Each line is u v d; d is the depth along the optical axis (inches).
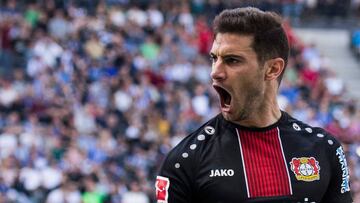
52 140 1202.6
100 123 1334.9
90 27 1708.9
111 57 1594.5
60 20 1718.8
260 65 248.2
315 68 1822.1
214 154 251.6
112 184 1080.8
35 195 1085.1
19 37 1651.1
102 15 1818.4
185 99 1464.1
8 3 1796.3
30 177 1095.6
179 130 1354.6
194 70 1622.8
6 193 1048.2
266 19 249.0
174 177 251.3
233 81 246.4
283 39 252.2
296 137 257.1
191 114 1401.3
